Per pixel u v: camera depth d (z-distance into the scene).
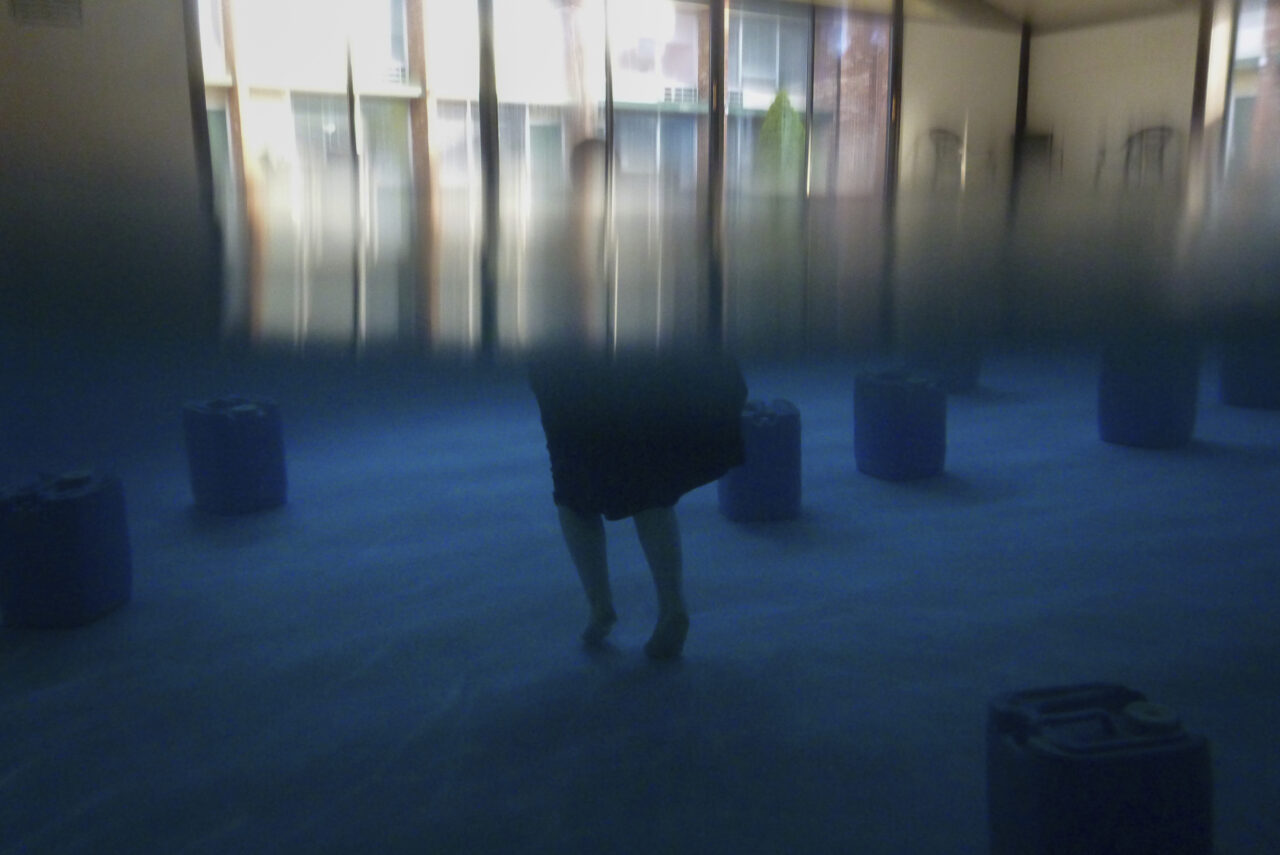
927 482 4.00
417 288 2.75
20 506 2.64
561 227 5.27
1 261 3.16
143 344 2.23
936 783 1.85
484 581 3.02
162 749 2.04
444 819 1.76
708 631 2.62
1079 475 4.06
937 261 3.63
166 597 2.92
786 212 6.58
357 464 4.33
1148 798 1.28
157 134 7.16
